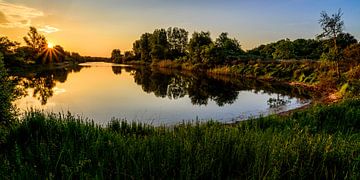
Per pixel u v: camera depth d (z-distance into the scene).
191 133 6.41
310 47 83.19
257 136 6.46
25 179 4.09
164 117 19.58
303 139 5.54
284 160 4.59
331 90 32.75
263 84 44.16
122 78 55.12
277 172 4.09
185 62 85.62
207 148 5.08
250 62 61.75
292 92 34.03
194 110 22.42
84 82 46.38
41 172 4.43
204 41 80.12
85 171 4.33
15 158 5.02
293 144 5.17
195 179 4.20
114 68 96.12
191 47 81.00
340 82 32.97
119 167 4.41
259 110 22.19
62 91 34.19
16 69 71.00
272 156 4.55
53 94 31.38
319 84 37.66
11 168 4.47
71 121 7.15
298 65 50.44
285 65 52.47
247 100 28.00
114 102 26.41
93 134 6.41
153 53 103.56
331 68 39.62
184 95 31.70
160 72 72.75
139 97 29.94
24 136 6.47
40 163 4.81
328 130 9.86
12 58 66.88
